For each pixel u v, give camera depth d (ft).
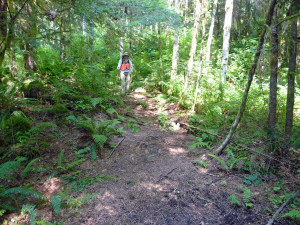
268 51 12.15
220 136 16.58
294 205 9.39
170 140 17.62
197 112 23.06
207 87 24.81
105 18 14.23
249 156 13.23
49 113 17.88
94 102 20.04
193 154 15.06
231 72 34.73
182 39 39.40
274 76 12.09
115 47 17.65
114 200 10.30
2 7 12.58
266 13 11.38
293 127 14.28
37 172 12.17
